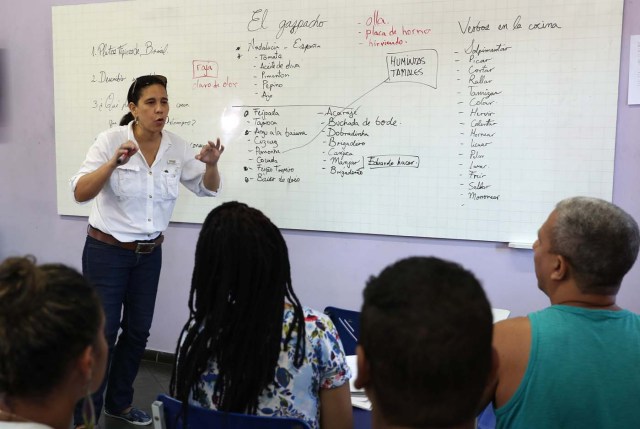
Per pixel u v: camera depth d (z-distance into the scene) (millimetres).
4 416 832
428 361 689
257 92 3174
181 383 1297
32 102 3639
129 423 2848
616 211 1163
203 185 2811
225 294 1229
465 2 2764
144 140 2641
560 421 1104
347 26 2967
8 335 784
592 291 1156
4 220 3811
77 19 3465
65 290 829
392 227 3010
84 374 854
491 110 2783
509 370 1133
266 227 1262
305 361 1242
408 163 2941
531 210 2773
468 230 2883
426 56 2852
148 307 2799
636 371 1093
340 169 3070
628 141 2623
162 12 3299
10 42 3635
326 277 3186
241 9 3152
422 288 734
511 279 2857
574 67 2639
